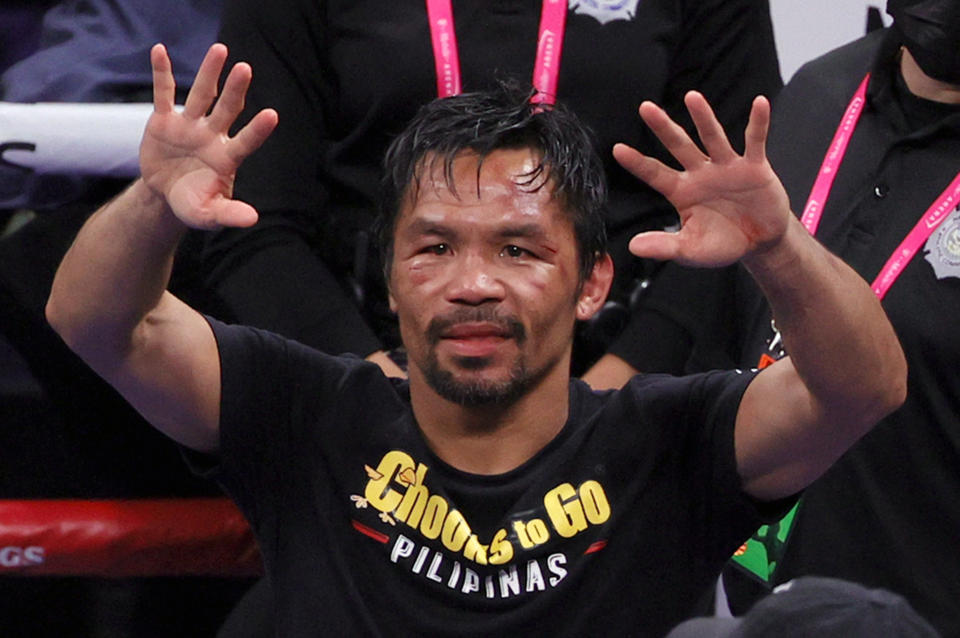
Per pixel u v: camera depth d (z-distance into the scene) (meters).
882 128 8.10
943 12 7.66
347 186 8.48
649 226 8.49
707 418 6.32
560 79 8.27
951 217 7.75
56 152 8.41
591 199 6.25
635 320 8.21
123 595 9.23
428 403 6.29
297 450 6.46
